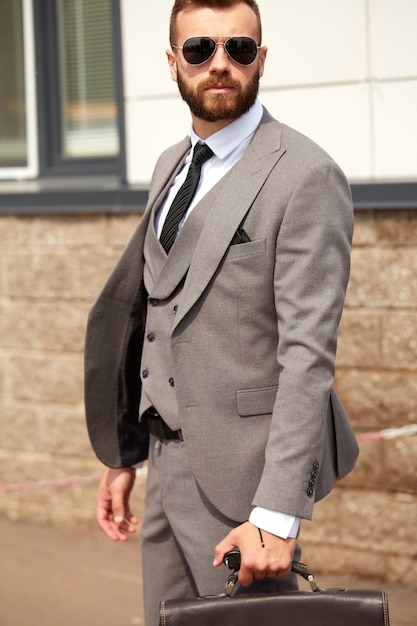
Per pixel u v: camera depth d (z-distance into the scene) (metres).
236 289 2.78
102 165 6.73
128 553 5.82
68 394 6.08
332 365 2.67
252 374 2.82
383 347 5.05
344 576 5.28
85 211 5.80
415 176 4.94
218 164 2.96
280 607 2.60
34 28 6.85
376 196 4.89
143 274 3.18
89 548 5.91
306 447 2.59
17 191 6.04
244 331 2.80
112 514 3.50
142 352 3.23
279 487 2.58
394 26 4.90
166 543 3.19
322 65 5.07
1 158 7.11
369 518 5.19
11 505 6.38
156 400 2.98
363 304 5.07
